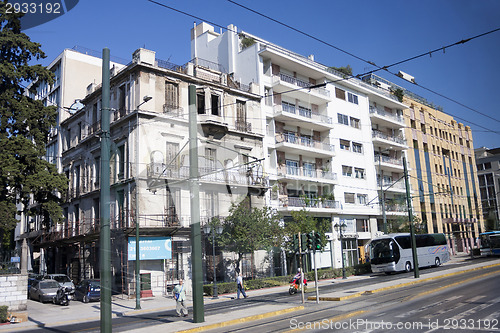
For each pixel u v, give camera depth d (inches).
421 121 2178.9
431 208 2076.8
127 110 1036.5
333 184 1519.4
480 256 1889.8
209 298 948.0
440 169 2246.6
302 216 1213.7
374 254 1343.5
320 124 1486.2
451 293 681.6
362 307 601.0
